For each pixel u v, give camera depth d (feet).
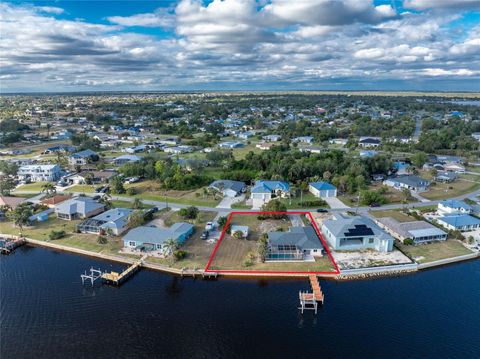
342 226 280.92
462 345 175.22
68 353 169.99
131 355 168.86
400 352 170.60
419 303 208.74
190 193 416.46
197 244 279.08
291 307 205.36
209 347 174.29
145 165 504.43
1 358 166.40
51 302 211.00
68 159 585.63
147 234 278.26
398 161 570.87
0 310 203.00
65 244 284.20
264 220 329.72
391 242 265.34
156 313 200.44
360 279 233.35
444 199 396.78
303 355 168.86
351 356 168.45
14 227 321.52
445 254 263.90
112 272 236.43
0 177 480.64
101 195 412.36
